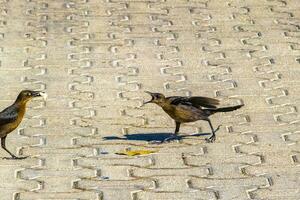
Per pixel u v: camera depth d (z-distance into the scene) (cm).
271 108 1213
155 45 1466
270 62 1394
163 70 1359
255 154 1063
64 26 1557
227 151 1073
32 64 1381
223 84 1304
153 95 1093
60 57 1411
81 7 1662
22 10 1644
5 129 1036
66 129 1141
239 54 1428
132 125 1159
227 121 1167
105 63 1388
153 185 977
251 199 940
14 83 1303
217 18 1602
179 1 1700
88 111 1205
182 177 998
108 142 1100
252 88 1288
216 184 980
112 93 1270
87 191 961
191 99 1094
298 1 1703
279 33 1527
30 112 1198
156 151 1072
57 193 955
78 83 1305
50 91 1273
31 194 952
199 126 1153
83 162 1039
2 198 941
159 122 1170
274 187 970
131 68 1366
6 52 1430
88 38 1498
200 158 1052
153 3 1686
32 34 1516
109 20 1589
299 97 1254
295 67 1373
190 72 1352
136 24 1567
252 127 1148
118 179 992
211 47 1459
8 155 1062
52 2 1695
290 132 1131
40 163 1037
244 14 1625
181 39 1495
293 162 1040
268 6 1672
